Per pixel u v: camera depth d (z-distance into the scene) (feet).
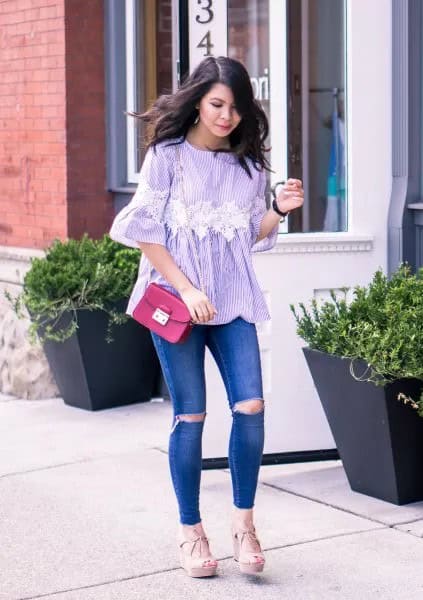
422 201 21.91
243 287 15.80
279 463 20.92
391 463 18.62
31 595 15.67
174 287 15.52
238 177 15.81
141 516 18.76
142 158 28.50
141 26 28.07
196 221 15.66
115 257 26.14
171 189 15.70
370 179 21.24
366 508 18.81
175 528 18.17
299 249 20.71
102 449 22.79
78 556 17.06
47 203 29.27
